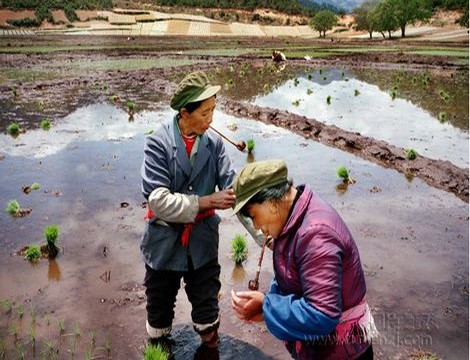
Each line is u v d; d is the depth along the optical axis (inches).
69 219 297.3
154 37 3964.1
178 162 143.4
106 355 173.5
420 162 395.5
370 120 601.6
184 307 205.2
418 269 232.4
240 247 242.2
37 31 4940.9
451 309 198.8
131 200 328.5
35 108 679.7
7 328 189.6
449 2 5285.4
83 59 1710.1
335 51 2217.0
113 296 212.8
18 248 259.1
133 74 1138.0
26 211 306.8
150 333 167.6
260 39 3969.0
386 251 251.1
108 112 650.2
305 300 97.7
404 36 4133.9
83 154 442.3
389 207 312.2
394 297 208.2
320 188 349.4
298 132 527.5
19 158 430.6
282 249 103.4
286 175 102.2
